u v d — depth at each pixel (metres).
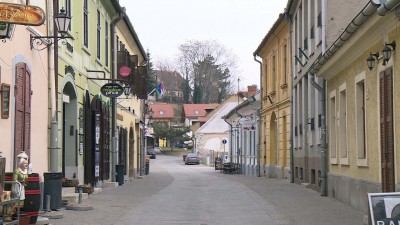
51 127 14.66
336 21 19.28
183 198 19.12
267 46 35.09
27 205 10.24
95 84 21.97
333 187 18.06
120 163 28.34
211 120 79.69
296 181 26.69
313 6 22.11
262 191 22.05
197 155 75.00
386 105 11.82
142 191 21.98
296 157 26.72
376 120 12.80
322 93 19.06
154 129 95.50
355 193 14.88
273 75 33.78
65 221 12.35
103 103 23.09
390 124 11.51
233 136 52.25
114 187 23.86
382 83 12.09
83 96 19.61
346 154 16.25
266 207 16.06
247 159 43.25
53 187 13.11
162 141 103.31
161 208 15.77
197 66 108.12
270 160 34.72
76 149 18.34
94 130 20.81
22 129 12.34
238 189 23.59
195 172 48.19
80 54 19.06
